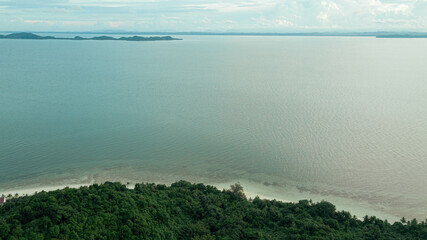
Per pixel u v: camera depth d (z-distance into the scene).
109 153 120.56
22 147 123.50
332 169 110.12
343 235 64.75
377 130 148.38
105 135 139.62
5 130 142.25
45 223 55.44
